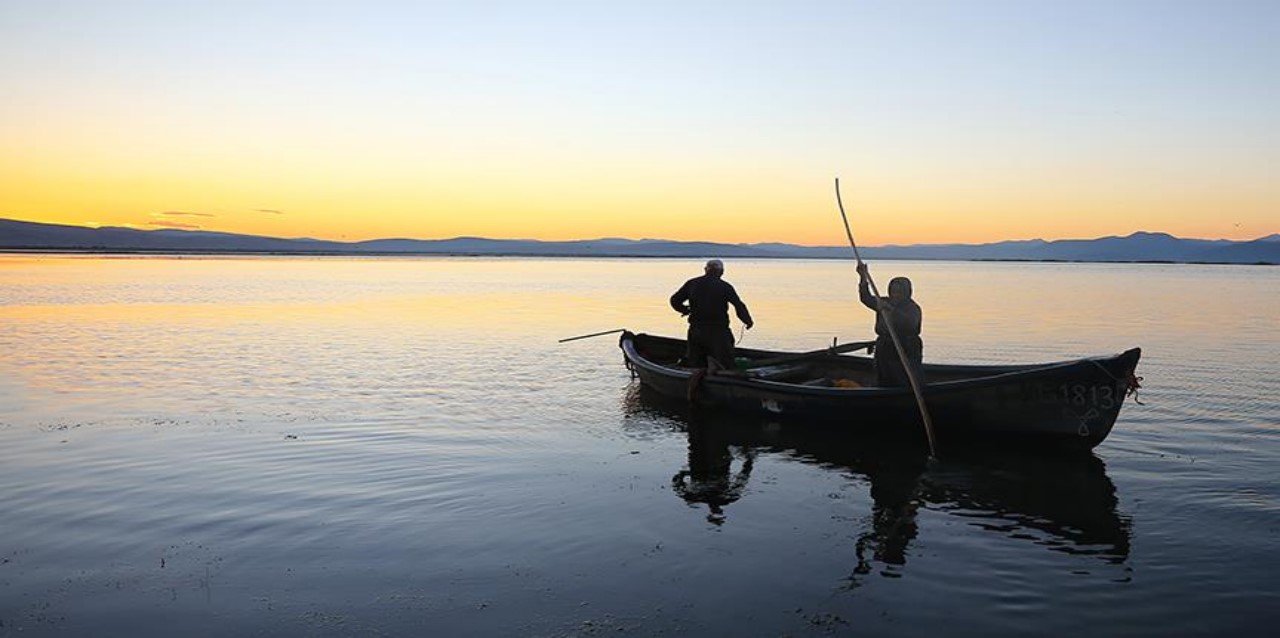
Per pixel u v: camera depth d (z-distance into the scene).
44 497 8.57
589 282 69.38
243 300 39.88
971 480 9.36
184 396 14.30
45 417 12.52
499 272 101.62
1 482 9.10
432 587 6.31
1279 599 6.04
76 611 5.91
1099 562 6.79
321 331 25.59
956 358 19.50
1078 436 10.38
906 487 9.09
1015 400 10.63
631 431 11.97
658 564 6.78
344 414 12.88
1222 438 11.14
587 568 6.70
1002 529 7.67
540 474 9.59
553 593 6.20
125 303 36.62
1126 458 10.18
